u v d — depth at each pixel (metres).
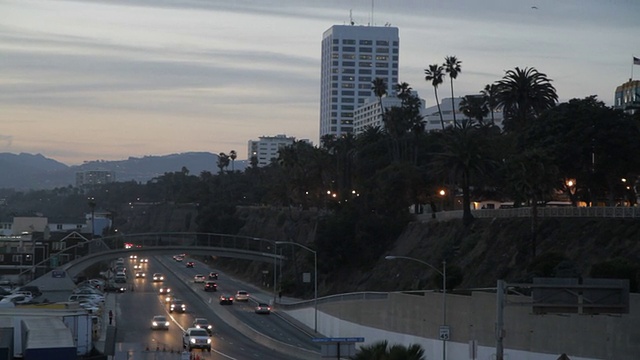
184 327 106.75
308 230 188.12
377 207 151.25
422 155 177.00
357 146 196.00
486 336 70.31
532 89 132.38
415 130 176.00
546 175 96.25
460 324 73.94
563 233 95.94
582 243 91.75
